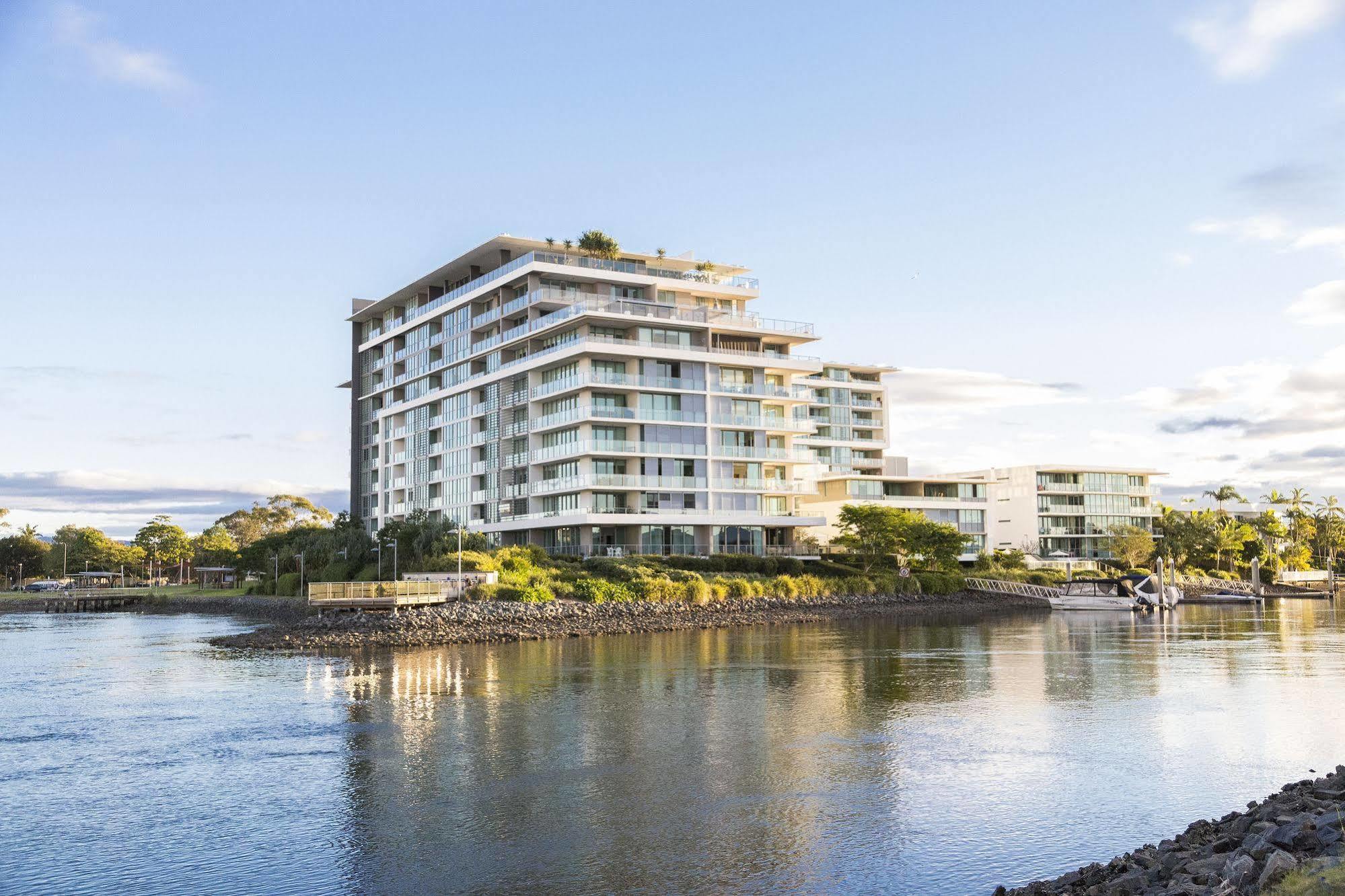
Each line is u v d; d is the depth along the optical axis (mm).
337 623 71438
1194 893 16109
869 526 116812
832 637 73188
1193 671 51906
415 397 136500
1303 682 47688
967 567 134125
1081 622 89875
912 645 66688
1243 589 144750
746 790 28422
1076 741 34312
